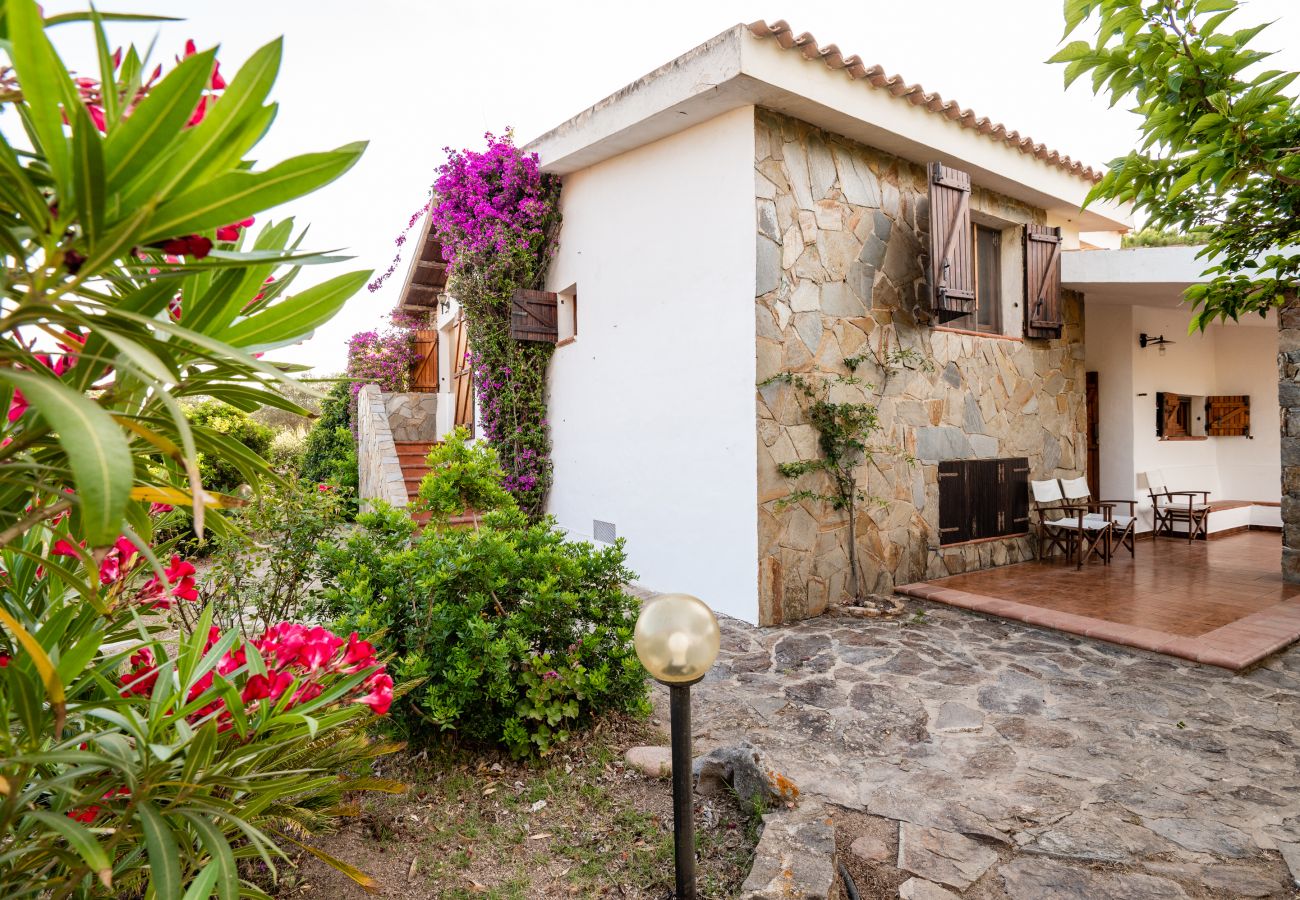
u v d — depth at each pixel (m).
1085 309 9.69
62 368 1.18
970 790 2.95
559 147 6.95
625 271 6.72
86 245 0.78
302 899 2.24
